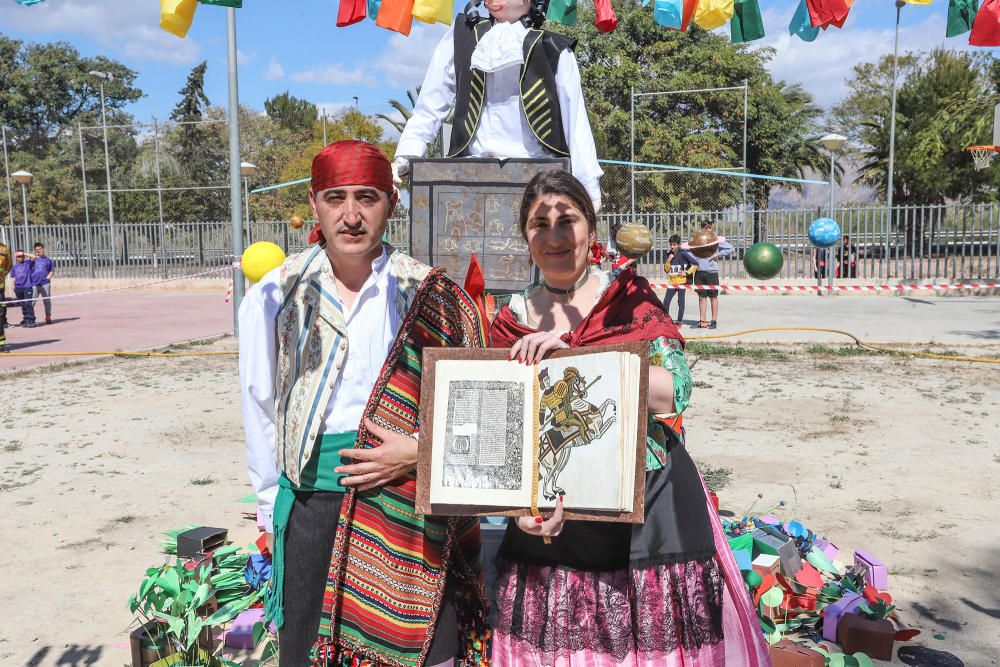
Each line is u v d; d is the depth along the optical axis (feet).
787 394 29.84
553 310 8.01
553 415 6.87
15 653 11.89
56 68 173.27
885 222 75.05
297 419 7.17
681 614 7.35
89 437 25.25
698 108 119.65
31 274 56.39
